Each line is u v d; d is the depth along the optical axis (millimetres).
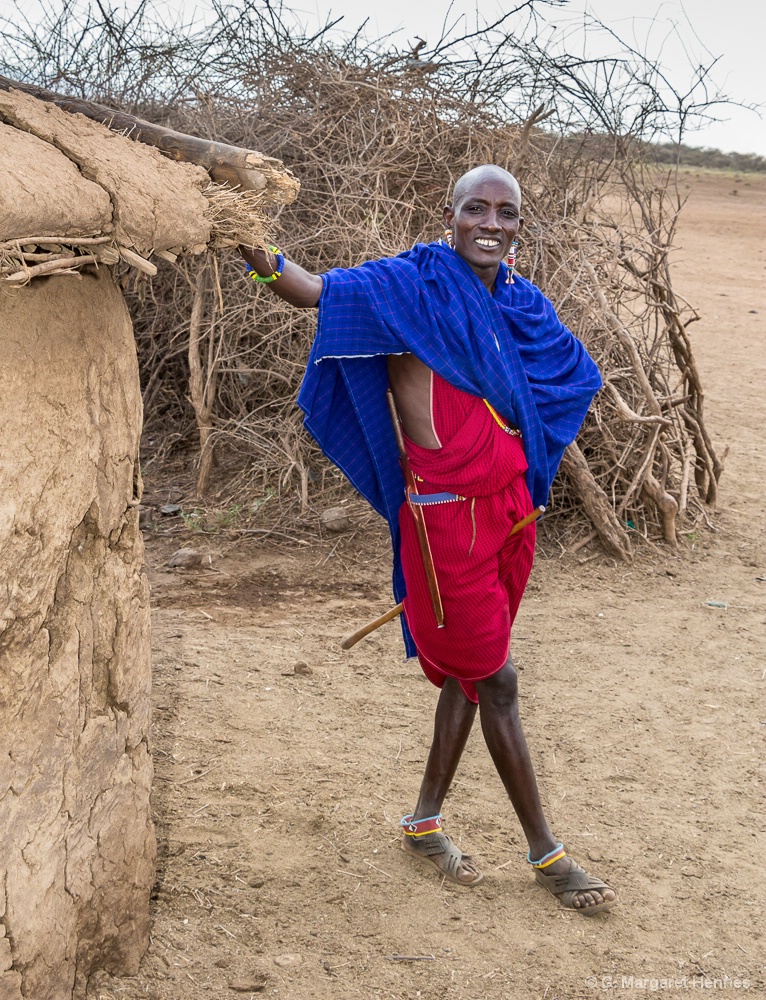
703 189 33719
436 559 2826
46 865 2178
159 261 6691
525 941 2838
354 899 2955
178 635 4781
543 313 2953
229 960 2639
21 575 2018
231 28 6957
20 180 1696
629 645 4961
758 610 5484
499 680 2934
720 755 3963
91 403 2188
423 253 2809
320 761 3711
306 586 5531
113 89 7074
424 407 2783
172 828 3213
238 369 6500
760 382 11500
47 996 2223
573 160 6988
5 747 2043
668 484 6848
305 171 6805
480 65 6875
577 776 3750
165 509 6418
